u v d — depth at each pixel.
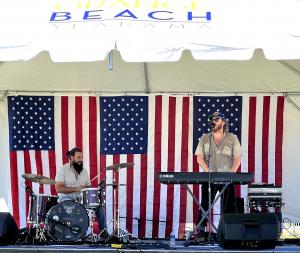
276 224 7.21
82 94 10.99
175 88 10.98
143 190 10.90
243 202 9.38
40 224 9.24
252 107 10.95
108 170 10.55
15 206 10.79
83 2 7.32
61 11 7.26
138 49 6.83
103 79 10.86
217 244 7.90
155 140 10.99
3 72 10.60
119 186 10.85
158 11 7.16
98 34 6.93
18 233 8.71
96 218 9.91
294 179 10.84
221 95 10.98
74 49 6.85
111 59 7.45
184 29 7.00
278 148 10.89
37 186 10.82
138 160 10.97
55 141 10.97
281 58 6.81
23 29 7.11
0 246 7.76
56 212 9.17
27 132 10.94
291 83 10.84
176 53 6.84
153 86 10.98
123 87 11.00
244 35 6.95
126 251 7.37
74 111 10.99
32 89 10.95
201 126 10.95
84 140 10.99
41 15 7.25
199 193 10.84
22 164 10.89
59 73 10.74
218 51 6.86
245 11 7.24
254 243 7.21
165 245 8.03
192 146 10.95
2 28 7.16
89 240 9.23
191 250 7.24
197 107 10.98
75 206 9.21
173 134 10.98
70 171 9.89
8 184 10.85
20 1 7.45
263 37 6.92
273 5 7.32
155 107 10.99
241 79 10.82
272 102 10.93
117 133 11.00
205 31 6.99
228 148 8.92
